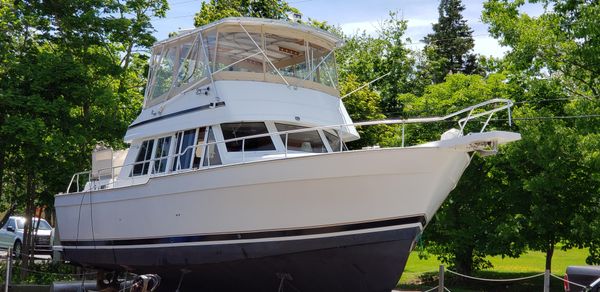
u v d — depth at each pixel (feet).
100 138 63.77
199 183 38.68
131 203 43.39
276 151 40.11
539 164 52.60
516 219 54.70
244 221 37.58
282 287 40.04
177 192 39.93
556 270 68.90
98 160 49.39
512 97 59.77
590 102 52.60
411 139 63.77
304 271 38.11
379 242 36.09
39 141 56.59
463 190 58.34
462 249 58.03
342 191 35.45
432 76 140.67
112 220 45.16
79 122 62.69
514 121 56.44
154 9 70.49
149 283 39.63
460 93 61.57
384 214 35.88
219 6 95.81
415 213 35.99
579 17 53.36
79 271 63.31
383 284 38.14
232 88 41.22
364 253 36.50
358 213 35.91
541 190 52.60
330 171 35.09
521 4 56.49
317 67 44.91
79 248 48.73
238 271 39.50
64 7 62.90
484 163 57.62
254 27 43.06
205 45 43.32
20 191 72.28
